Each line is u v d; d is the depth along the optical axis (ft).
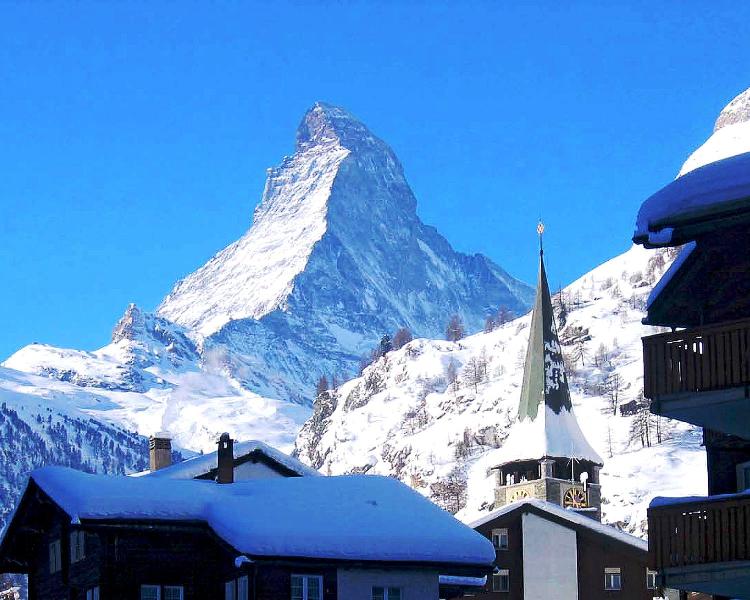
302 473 285.64
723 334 147.43
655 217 153.69
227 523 210.59
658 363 151.53
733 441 167.94
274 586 208.44
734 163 150.92
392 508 215.92
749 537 142.82
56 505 220.84
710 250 159.94
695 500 147.13
